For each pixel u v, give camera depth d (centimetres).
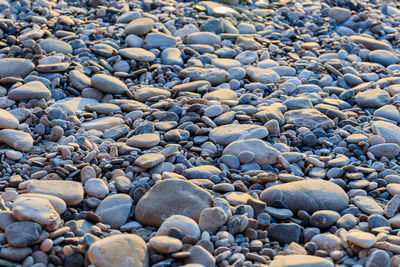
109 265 188
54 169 261
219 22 460
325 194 241
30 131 298
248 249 210
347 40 462
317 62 412
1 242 202
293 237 219
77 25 450
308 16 520
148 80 378
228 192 250
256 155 276
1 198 234
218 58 411
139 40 425
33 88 333
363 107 350
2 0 459
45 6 473
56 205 224
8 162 271
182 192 229
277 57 427
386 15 550
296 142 300
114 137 301
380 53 434
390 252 203
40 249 202
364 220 232
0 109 303
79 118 320
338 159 280
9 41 400
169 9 495
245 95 340
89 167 258
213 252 204
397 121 331
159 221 223
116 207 233
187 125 309
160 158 266
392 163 283
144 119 322
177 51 411
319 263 193
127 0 516
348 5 552
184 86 356
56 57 377
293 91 369
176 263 196
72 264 196
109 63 394
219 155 287
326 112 329
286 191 239
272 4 552
